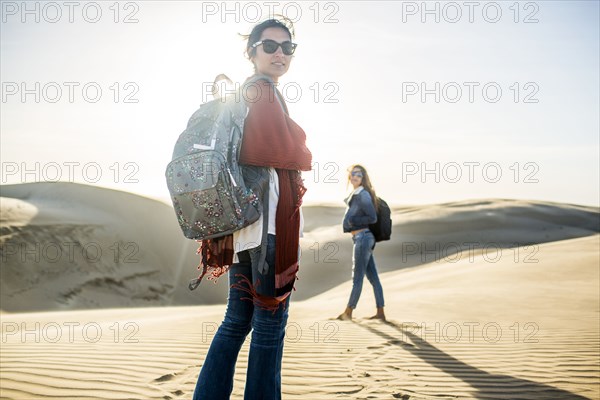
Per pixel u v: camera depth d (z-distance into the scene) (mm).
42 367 4422
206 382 2393
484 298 9492
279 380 2535
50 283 28922
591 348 5457
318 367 4527
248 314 2455
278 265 2373
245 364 4395
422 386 4020
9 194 44438
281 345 2523
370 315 8234
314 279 33656
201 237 2320
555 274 13070
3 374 4203
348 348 5332
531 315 7715
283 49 2619
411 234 45812
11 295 26656
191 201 2281
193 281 2412
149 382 3945
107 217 39062
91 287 30516
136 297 32156
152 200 43406
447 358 4973
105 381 3980
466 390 3963
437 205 61062
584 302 8859
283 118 2486
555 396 3875
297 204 2471
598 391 4008
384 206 7641
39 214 34250
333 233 44250
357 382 4074
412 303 9164
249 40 2688
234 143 2334
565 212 60344
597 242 22422
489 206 58688
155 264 35938
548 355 5160
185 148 2320
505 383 4184
